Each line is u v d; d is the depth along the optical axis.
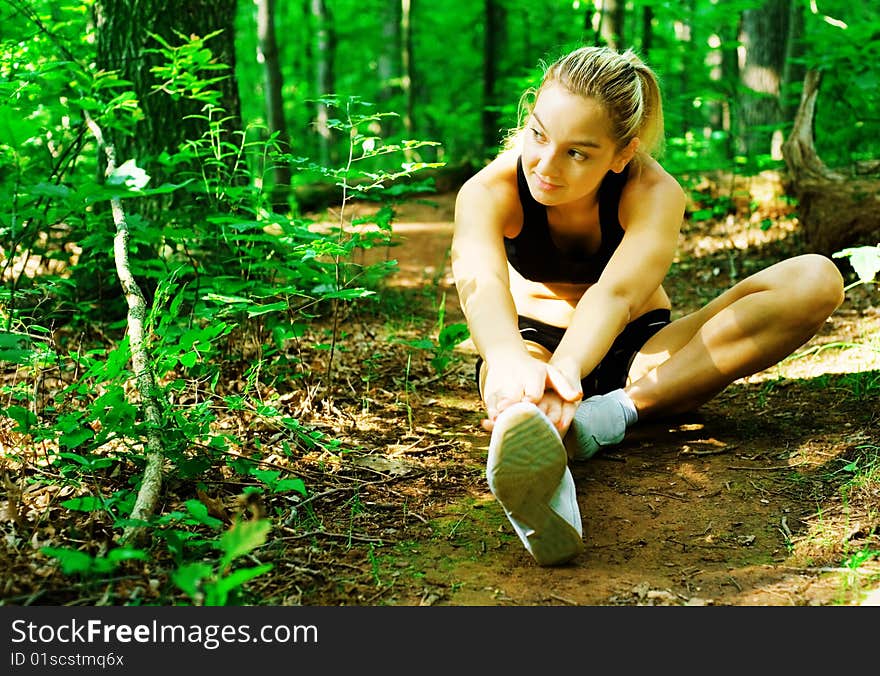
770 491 2.38
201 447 2.41
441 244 6.66
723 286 5.10
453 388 3.43
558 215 2.43
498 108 7.21
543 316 2.71
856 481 2.32
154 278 3.71
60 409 2.62
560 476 1.85
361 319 4.36
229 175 3.57
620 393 2.64
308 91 14.21
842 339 3.76
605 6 7.21
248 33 13.55
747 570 1.97
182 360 2.49
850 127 6.40
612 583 1.93
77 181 3.51
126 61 3.98
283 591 1.87
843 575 1.92
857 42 5.25
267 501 2.29
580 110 2.02
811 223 4.91
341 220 3.21
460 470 2.59
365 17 14.46
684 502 2.34
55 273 3.95
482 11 14.21
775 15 7.23
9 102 3.03
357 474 2.51
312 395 3.02
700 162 8.05
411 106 11.39
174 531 1.88
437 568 2.00
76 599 1.76
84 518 2.10
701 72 8.05
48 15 3.78
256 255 3.31
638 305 2.27
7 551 1.91
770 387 3.23
